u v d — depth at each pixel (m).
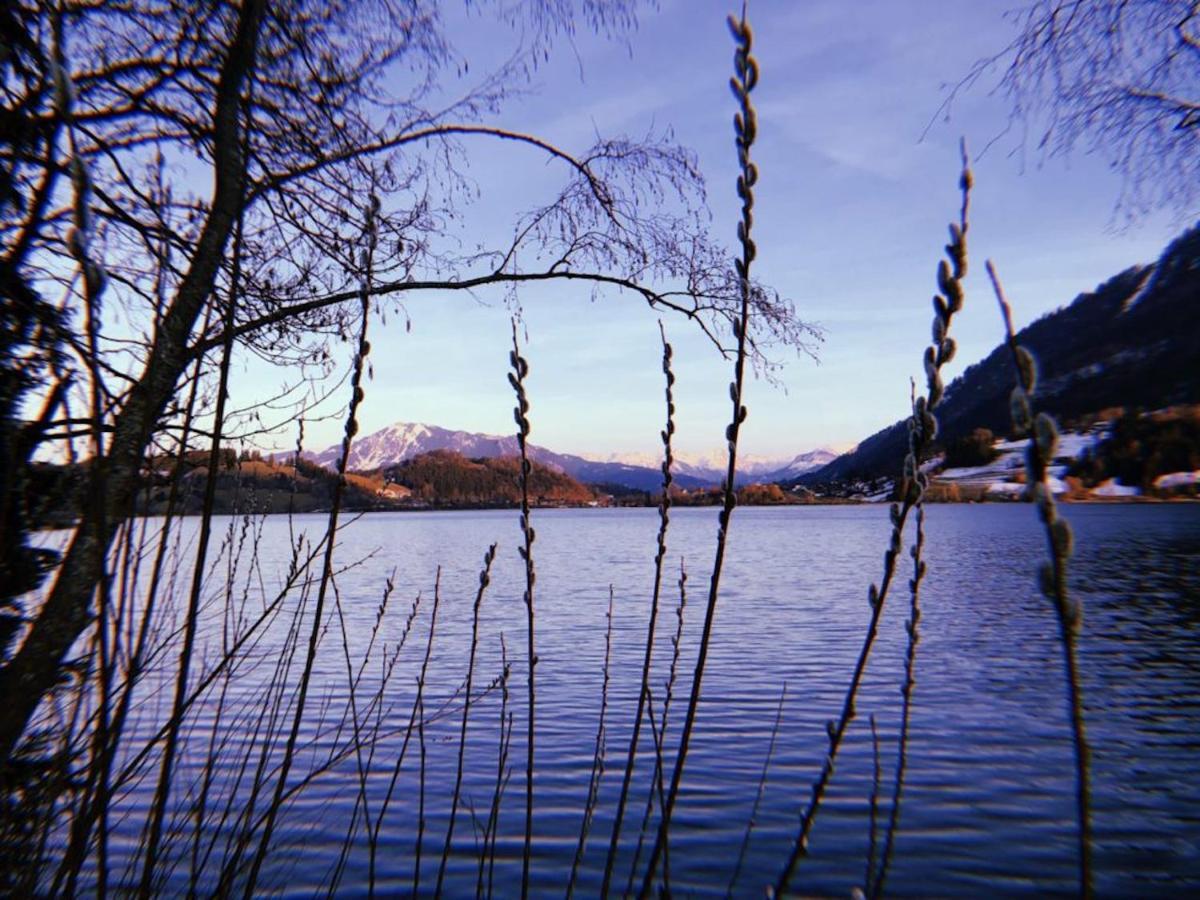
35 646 2.20
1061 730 13.23
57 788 2.23
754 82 1.38
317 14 4.18
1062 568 0.77
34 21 1.98
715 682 16.38
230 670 2.88
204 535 1.79
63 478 2.56
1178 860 8.58
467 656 17.98
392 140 4.92
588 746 11.53
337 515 2.16
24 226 2.14
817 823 9.20
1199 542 63.97
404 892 6.90
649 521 155.88
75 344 1.71
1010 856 8.66
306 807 8.49
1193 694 15.88
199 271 2.47
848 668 18.16
